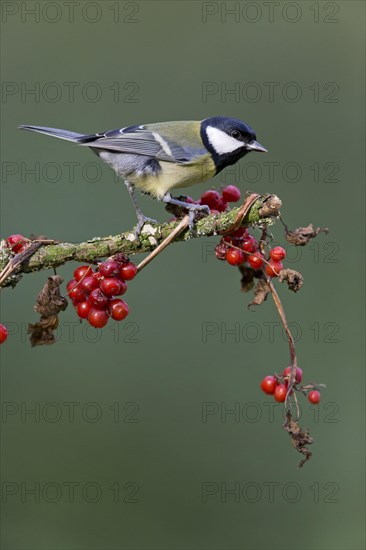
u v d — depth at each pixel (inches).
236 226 199.8
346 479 385.4
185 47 458.3
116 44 452.1
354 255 431.2
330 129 450.0
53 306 196.7
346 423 397.4
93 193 419.5
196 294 408.2
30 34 448.8
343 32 465.7
